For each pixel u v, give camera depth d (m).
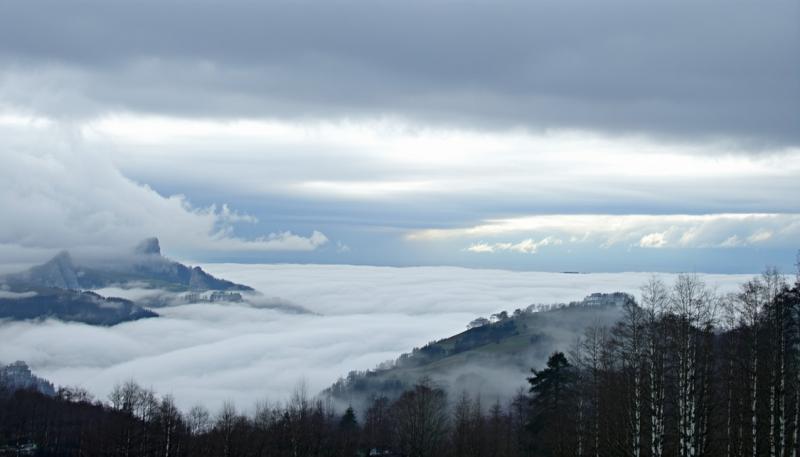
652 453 97.69
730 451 97.38
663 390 98.44
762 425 96.88
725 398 99.50
